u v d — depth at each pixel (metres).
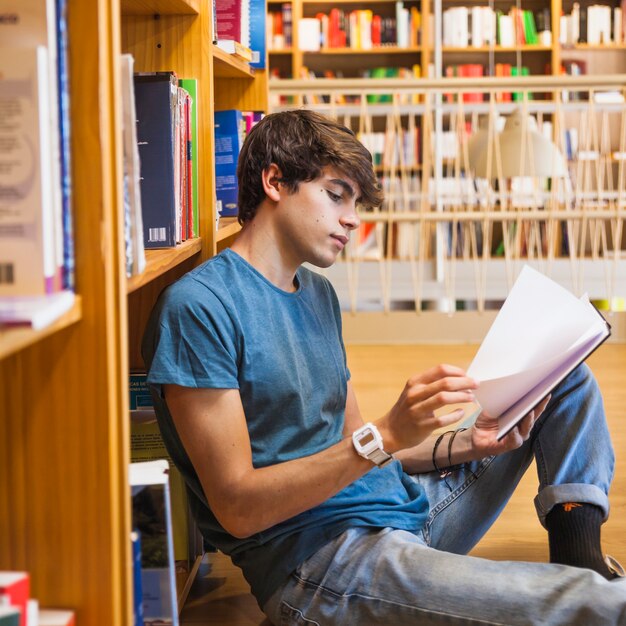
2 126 0.79
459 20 6.56
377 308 5.64
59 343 0.91
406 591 1.33
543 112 6.45
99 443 0.92
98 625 0.93
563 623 1.26
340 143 1.42
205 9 1.75
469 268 5.56
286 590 1.42
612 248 6.42
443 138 6.38
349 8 6.75
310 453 1.46
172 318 1.33
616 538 2.13
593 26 6.61
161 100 1.44
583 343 1.31
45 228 0.80
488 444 1.59
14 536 0.93
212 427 1.30
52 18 0.83
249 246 1.48
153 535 1.11
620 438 2.99
